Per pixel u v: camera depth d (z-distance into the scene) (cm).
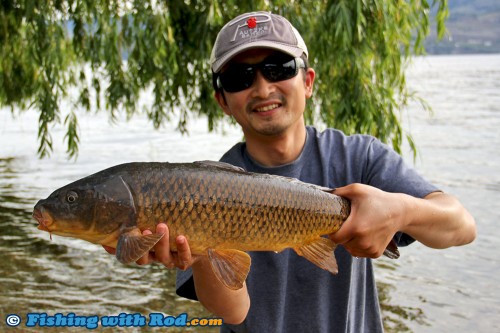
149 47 272
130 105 323
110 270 291
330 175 107
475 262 311
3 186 502
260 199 91
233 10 271
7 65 342
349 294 104
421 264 309
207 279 98
